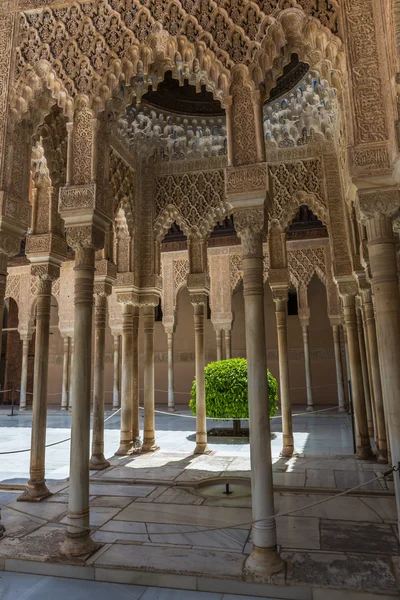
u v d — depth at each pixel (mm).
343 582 2400
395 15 2605
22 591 2504
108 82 3445
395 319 2719
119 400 13406
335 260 5617
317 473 4730
